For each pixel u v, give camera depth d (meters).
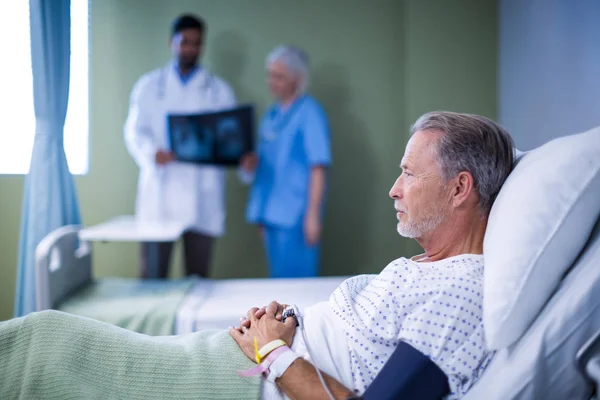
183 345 1.31
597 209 1.04
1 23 3.53
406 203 1.24
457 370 1.05
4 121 3.61
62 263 2.24
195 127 3.26
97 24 3.84
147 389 1.23
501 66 3.76
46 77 2.37
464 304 1.09
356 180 4.01
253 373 1.21
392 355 1.09
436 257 1.26
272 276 3.48
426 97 3.85
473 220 1.23
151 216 3.50
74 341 1.26
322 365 1.20
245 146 3.30
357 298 1.28
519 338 1.05
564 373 1.02
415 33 3.83
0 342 1.27
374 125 3.98
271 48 3.93
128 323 2.03
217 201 3.59
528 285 1.02
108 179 3.88
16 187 3.66
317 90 3.97
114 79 3.86
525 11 3.29
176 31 3.47
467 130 1.21
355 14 3.94
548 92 2.97
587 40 2.52
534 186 1.07
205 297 2.33
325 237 4.03
